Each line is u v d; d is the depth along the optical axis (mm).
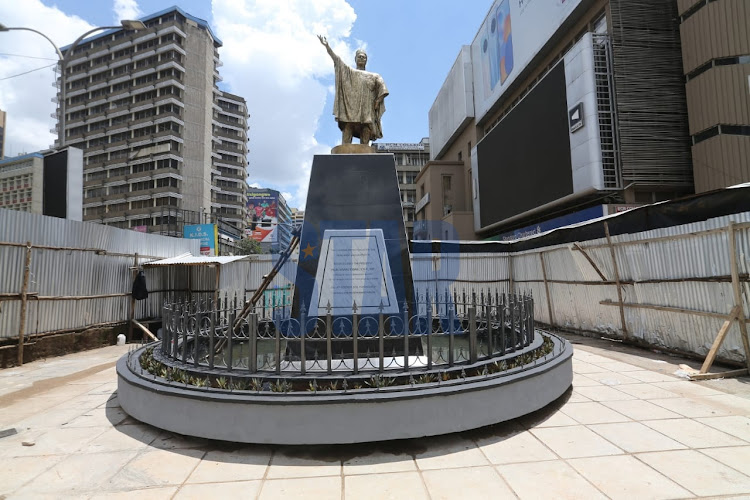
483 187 35031
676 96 19094
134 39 56469
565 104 21625
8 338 8227
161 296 13031
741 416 4453
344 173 6387
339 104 6965
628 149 18703
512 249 14023
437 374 4270
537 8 26562
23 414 5082
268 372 4285
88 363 8523
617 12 19531
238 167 64750
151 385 4391
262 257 13570
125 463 3607
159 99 54125
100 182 55625
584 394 5359
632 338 8672
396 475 3346
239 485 3213
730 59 16922
